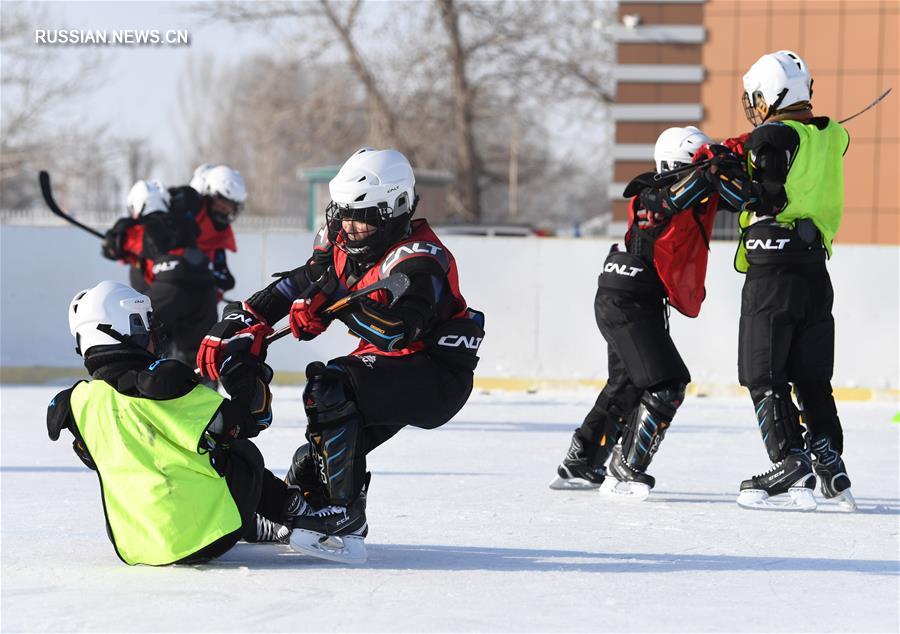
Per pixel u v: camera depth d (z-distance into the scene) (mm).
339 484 13180
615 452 18453
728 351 36875
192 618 10914
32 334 39375
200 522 12617
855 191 55312
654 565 13594
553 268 37875
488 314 38094
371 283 12812
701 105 57625
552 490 19062
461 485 19453
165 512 12609
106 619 10852
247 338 12938
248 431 12680
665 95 58062
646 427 18109
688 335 37062
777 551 14500
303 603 11523
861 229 55312
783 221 17453
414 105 92625
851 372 36469
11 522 15875
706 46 57500
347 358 13172
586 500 18141
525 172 111812
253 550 14000
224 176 26766
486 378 38094
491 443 25031
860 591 12477
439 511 17031
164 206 26203
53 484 19156
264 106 100875
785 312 17406
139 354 12727
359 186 12523
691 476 20750
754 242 17531
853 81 55312
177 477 12617
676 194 17203
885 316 36281
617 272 18094
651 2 57844
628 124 58688
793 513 17234
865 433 27516
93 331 12680
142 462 12664
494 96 96688
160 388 12422
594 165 105625
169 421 12500
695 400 35156
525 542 14836
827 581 12906
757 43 56750
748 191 16922
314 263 13445
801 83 17516
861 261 36344
